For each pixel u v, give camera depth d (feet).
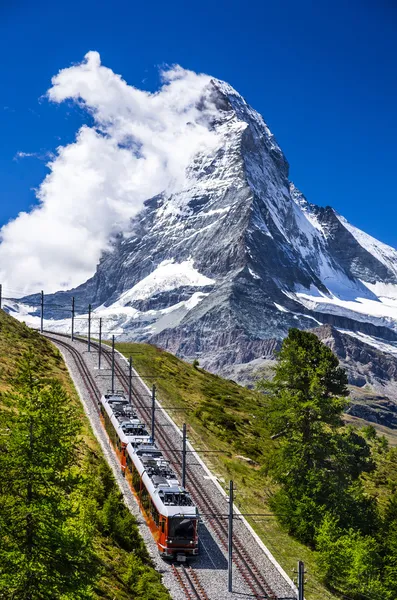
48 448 102.58
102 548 160.25
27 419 102.58
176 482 188.44
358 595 188.14
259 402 496.64
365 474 392.47
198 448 298.76
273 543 205.98
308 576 188.24
